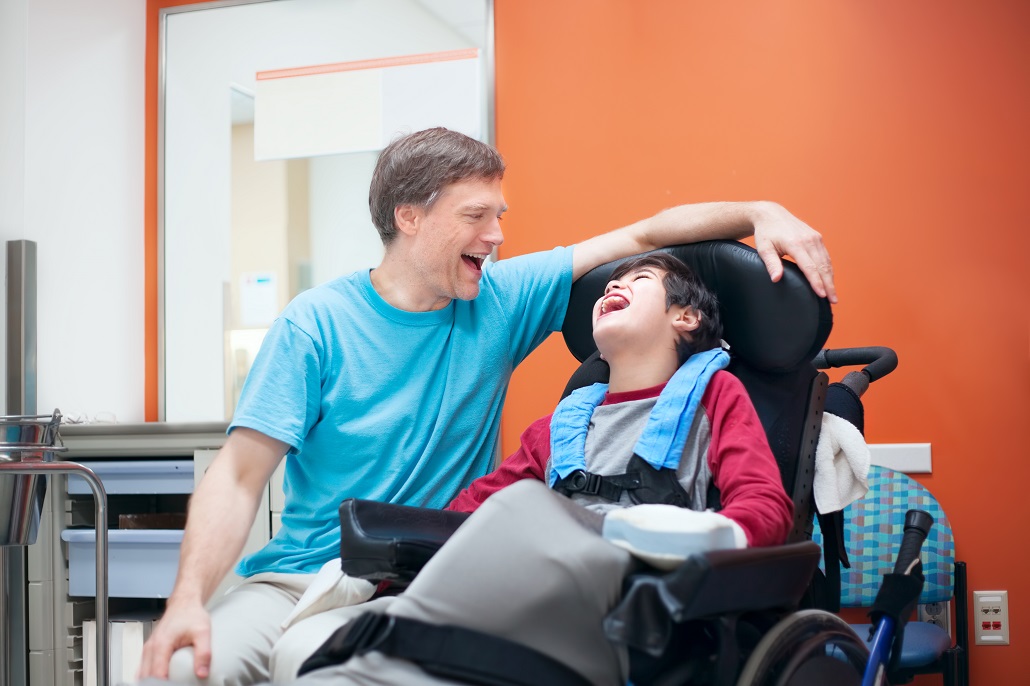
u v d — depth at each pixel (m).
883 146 2.48
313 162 2.87
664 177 2.60
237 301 2.90
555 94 2.68
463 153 1.43
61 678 2.43
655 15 2.63
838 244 2.49
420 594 0.87
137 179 2.97
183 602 1.16
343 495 1.41
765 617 1.04
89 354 2.77
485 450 1.53
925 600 2.22
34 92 2.65
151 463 2.44
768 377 1.27
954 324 2.42
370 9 2.84
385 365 1.45
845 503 1.23
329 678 0.85
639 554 0.87
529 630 0.85
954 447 2.40
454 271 1.44
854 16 2.51
